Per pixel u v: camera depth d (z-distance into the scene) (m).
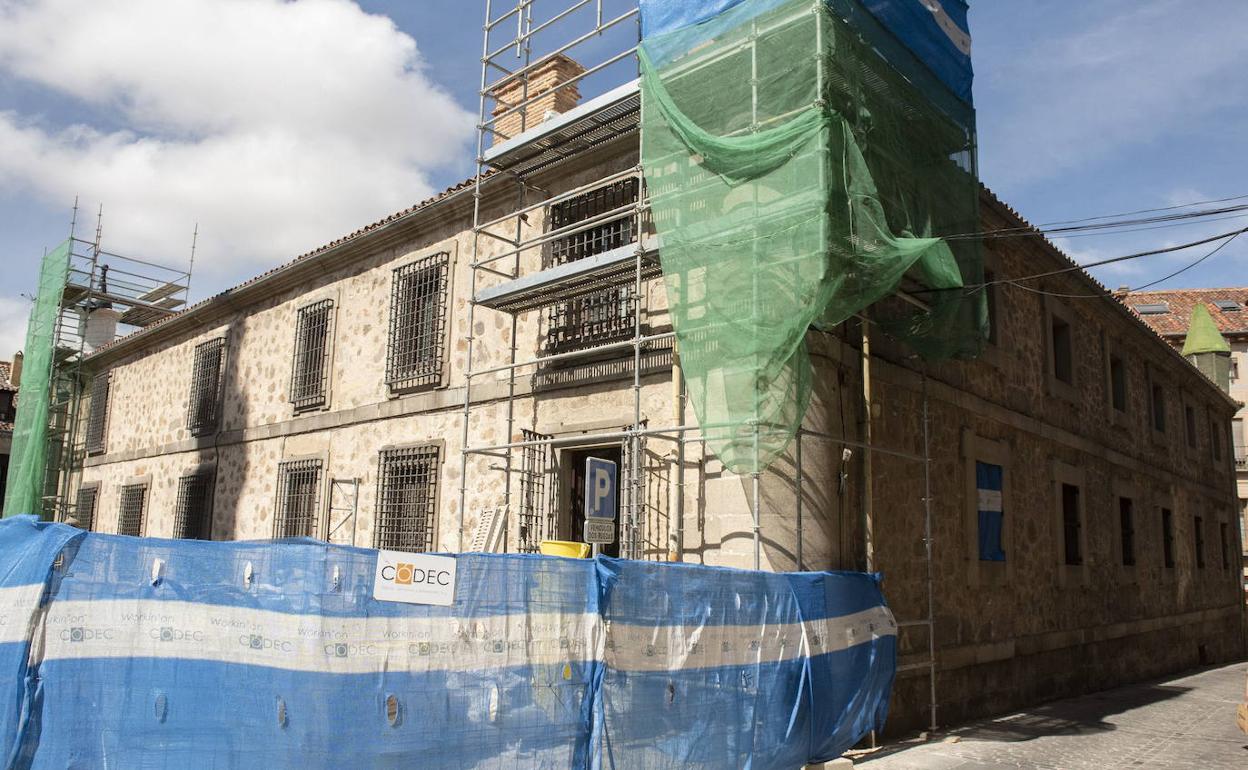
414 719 4.36
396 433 12.03
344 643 4.21
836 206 7.29
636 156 9.74
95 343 20.92
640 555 8.65
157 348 18.08
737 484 8.03
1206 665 18.59
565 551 7.29
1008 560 11.07
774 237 7.43
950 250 9.10
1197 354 26.25
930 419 9.95
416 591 4.48
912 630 8.98
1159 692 13.23
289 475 13.61
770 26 8.05
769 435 7.27
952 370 10.52
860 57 8.11
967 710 9.82
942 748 8.05
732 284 7.59
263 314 15.10
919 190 8.79
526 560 4.93
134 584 4.09
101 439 19.33
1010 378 11.91
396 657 4.36
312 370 13.83
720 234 7.75
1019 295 12.52
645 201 8.78
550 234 9.55
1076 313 14.35
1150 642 15.77
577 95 11.56
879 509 8.78
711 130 8.30
